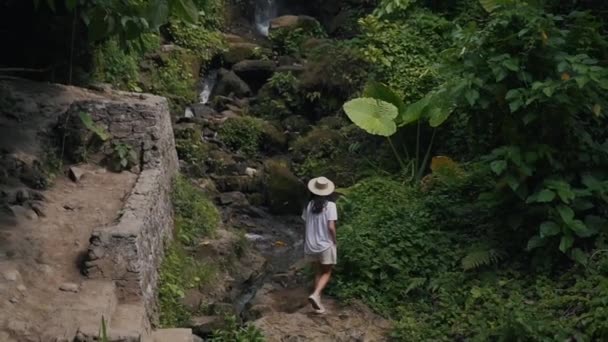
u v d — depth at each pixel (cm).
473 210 941
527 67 855
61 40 1129
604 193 830
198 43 1552
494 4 923
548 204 842
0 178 825
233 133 1341
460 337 765
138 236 724
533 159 837
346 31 1680
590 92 827
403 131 1180
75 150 938
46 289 669
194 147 1262
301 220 1211
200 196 1116
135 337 611
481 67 867
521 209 879
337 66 1391
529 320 724
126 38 678
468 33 898
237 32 1744
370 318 820
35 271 689
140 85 1362
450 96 882
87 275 698
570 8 1040
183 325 802
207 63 1558
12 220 762
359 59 1370
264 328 791
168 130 1088
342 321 813
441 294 822
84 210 822
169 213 990
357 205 1032
